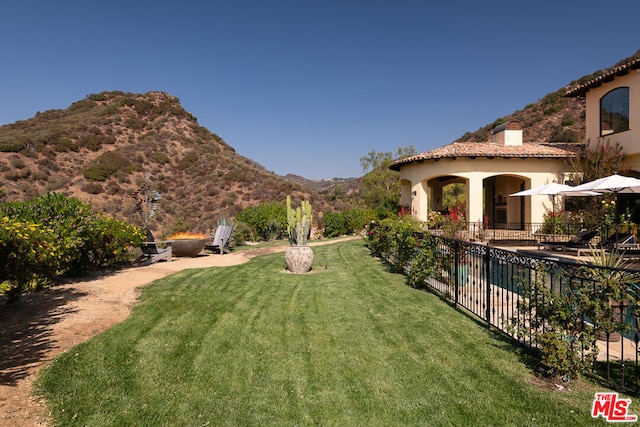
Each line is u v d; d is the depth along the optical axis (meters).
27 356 4.16
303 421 3.14
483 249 6.06
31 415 3.08
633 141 13.38
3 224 5.22
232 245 15.75
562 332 3.77
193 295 6.93
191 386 3.68
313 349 4.57
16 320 5.39
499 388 3.63
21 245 5.36
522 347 4.59
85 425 3.02
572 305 3.76
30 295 6.75
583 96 16.55
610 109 14.65
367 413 3.25
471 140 45.97
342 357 4.35
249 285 7.82
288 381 3.80
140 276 8.79
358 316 5.80
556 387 3.63
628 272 3.54
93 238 8.61
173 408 3.31
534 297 4.13
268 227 19.20
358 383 3.76
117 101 47.66
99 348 4.42
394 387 3.67
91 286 7.58
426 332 5.11
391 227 10.04
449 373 3.94
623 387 3.53
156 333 4.96
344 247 15.09
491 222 21.69
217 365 4.12
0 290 5.50
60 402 3.30
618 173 13.85
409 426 3.06
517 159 16.41
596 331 3.70
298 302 6.55
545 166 16.47
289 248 9.45
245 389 3.64
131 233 9.84
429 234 7.75
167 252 11.21
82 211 8.39
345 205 38.81
